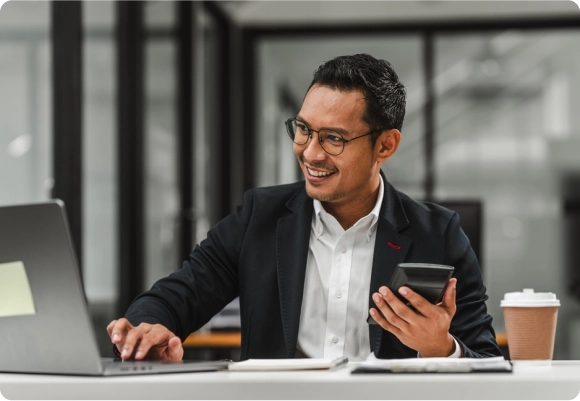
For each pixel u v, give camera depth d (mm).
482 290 2023
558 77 6699
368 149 1939
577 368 1484
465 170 6750
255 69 6992
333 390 1281
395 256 1990
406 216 2049
